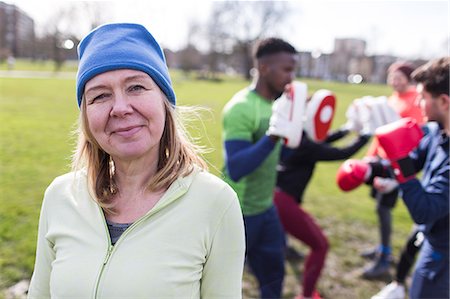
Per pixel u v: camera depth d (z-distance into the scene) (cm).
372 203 489
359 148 278
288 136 194
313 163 264
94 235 106
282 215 254
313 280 250
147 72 104
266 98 229
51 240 112
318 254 253
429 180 182
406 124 179
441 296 184
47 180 487
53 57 4006
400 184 177
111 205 109
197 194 108
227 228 109
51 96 1519
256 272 240
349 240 375
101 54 101
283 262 240
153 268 98
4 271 277
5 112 1060
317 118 246
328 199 499
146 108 103
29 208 390
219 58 4469
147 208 109
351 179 238
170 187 108
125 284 97
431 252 187
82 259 103
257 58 231
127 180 112
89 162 117
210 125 999
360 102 296
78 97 110
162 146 115
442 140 181
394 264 332
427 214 169
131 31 107
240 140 213
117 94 101
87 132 111
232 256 110
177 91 2066
